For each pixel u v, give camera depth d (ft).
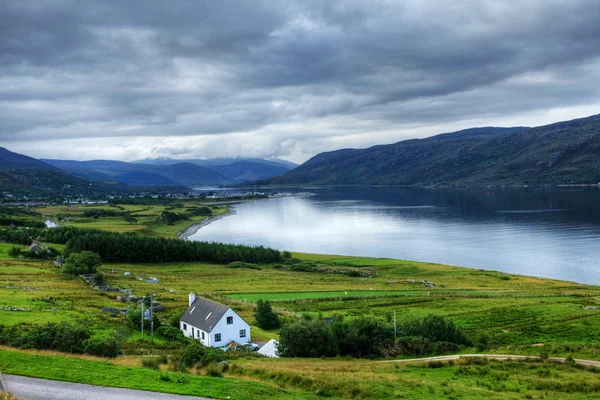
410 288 496.64
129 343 228.84
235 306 384.88
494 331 311.06
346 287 499.51
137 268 601.21
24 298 321.73
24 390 113.91
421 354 232.73
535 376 179.11
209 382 128.06
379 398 140.26
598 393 154.10
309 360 215.10
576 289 494.59
